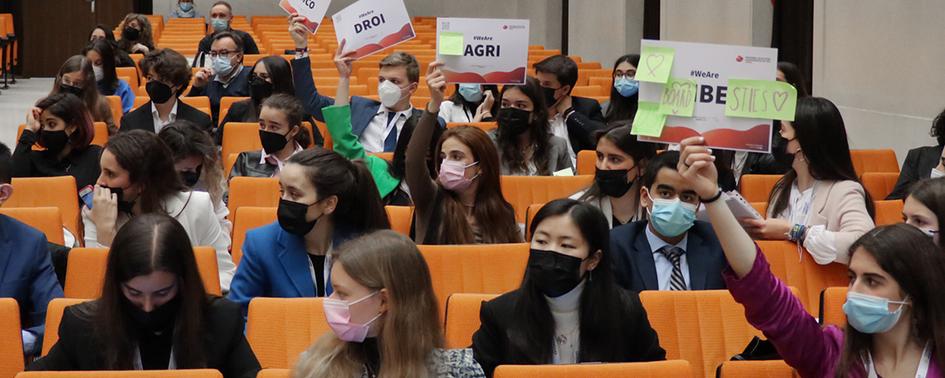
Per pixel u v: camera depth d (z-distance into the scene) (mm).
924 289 5031
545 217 5863
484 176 8570
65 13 36969
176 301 5500
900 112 15273
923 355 5133
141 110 14055
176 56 13859
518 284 7754
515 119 11281
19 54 36469
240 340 5680
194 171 9094
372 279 4941
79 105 10617
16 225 7215
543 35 35438
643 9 27125
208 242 8180
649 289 7426
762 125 5883
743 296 5402
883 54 15727
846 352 5258
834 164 8328
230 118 14055
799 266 7984
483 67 11328
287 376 5219
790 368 5645
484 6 39969
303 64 13578
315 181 6957
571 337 5945
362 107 12984
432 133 8781
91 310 5562
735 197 7246
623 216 8617
